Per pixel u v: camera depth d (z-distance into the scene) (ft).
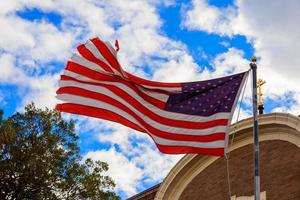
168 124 48.26
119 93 50.11
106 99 49.96
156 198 81.61
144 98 49.62
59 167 76.48
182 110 48.62
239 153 73.97
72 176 76.89
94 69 50.83
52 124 77.61
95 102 49.85
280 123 68.39
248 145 73.36
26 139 76.02
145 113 49.06
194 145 47.01
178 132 47.75
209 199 75.10
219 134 46.78
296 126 66.13
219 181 75.00
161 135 47.93
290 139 67.67
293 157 66.23
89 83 50.47
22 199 74.69
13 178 74.43
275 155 68.54
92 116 49.75
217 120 47.37
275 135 69.82
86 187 77.05
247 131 73.00
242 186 71.20
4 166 74.13
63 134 78.13
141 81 50.01
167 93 49.49
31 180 74.64
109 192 79.20
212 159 77.51
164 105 49.11
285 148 67.87
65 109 49.78
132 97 49.85
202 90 49.11
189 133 47.55
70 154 77.77
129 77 50.21
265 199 66.69
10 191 74.28
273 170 67.67
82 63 50.96
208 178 76.89
